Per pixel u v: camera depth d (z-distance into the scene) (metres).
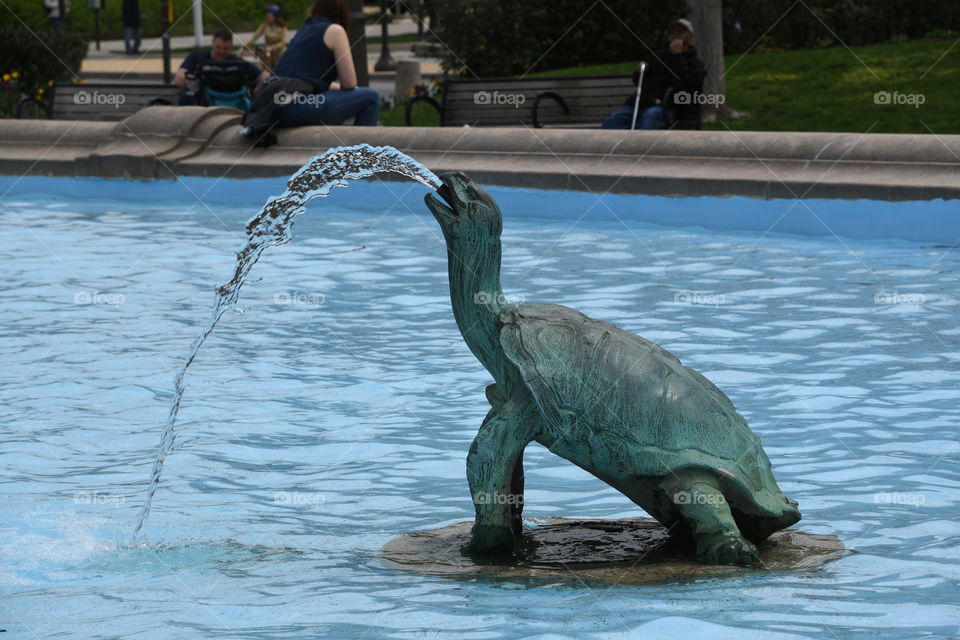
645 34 21.53
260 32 21.48
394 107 21.17
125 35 35.28
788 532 4.27
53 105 17.23
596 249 9.85
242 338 7.41
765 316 7.62
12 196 13.59
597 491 4.88
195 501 4.73
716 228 10.77
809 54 20.88
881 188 10.03
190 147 13.36
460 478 5.02
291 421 5.81
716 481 3.93
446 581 3.80
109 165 13.41
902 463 5.06
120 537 4.30
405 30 42.97
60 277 9.14
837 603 3.51
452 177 4.27
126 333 7.53
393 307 8.18
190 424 5.76
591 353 4.07
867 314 7.62
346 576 3.86
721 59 16.98
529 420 4.11
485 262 4.23
